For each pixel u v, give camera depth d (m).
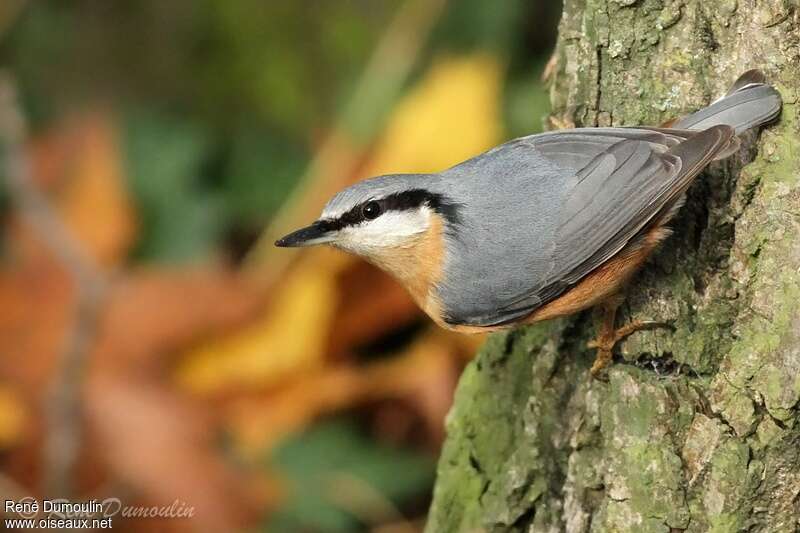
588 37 7.58
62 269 10.32
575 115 7.75
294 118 12.05
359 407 10.21
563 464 7.78
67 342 10.04
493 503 8.05
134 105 12.20
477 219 7.46
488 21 11.68
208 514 9.62
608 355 7.46
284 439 9.95
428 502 9.91
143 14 12.45
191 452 9.80
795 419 6.77
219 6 12.29
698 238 7.21
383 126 11.26
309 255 10.62
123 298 10.32
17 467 9.70
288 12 12.19
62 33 12.41
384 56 11.75
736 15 7.11
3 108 10.41
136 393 9.95
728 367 6.96
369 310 10.23
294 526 9.63
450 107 10.76
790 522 6.89
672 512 7.13
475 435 8.24
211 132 12.15
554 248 7.23
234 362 10.20
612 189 7.08
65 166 11.27
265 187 11.79
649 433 7.24
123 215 10.97
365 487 9.77
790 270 6.85
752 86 6.93
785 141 6.90
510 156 7.52
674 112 7.35
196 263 11.01
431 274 7.66
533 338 7.93
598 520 7.50
